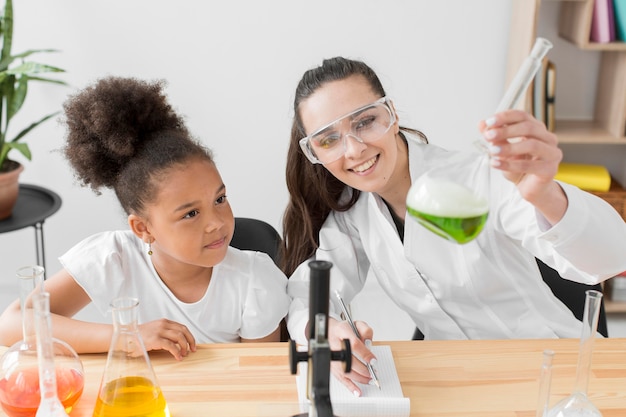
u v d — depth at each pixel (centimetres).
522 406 128
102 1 296
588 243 134
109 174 154
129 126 148
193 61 305
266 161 320
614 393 132
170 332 143
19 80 268
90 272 162
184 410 127
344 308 146
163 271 163
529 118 114
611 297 301
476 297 168
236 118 314
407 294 175
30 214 265
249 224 189
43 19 297
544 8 301
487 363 141
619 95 285
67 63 304
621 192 295
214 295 164
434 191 99
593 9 277
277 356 144
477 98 313
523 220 150
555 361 142
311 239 180
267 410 117
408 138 167
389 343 148
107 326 146
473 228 99
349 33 304
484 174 123
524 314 169
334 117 145
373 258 175
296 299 167
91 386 135
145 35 301
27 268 123
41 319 109
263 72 308
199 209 147
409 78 310
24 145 265
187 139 150
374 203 170
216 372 138
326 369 99
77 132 151
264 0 298
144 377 118
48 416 112
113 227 323
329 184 174
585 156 317
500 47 305
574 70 308
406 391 133
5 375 123
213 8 298
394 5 300
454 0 299
